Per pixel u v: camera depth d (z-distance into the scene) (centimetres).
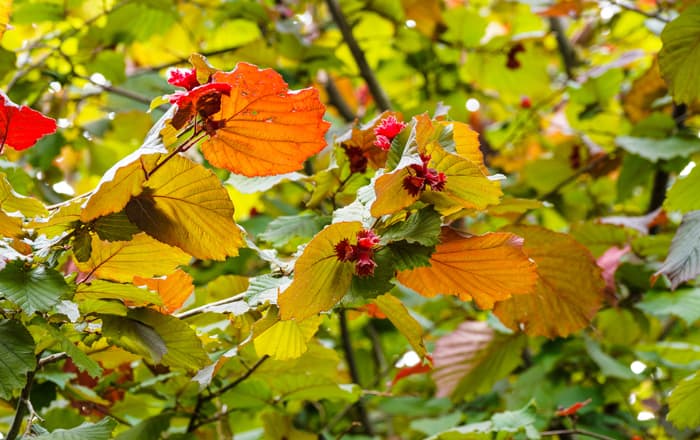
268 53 193
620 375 175
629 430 206
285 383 149
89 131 200
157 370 148
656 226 208
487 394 216
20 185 153
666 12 188
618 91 209
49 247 119
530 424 153
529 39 216
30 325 121
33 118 116
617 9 211
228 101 118
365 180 140
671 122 190
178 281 134
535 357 194
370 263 116
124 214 120
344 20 205
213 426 158
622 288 183
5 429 180
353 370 200
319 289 118
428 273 124
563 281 138
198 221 121
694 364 187
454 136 127
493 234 121
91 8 208
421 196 120
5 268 116
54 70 201
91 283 120
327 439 164
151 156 117
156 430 146
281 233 144
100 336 125
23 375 116
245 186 144
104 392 153
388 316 127
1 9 126
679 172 193
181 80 120
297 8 245
